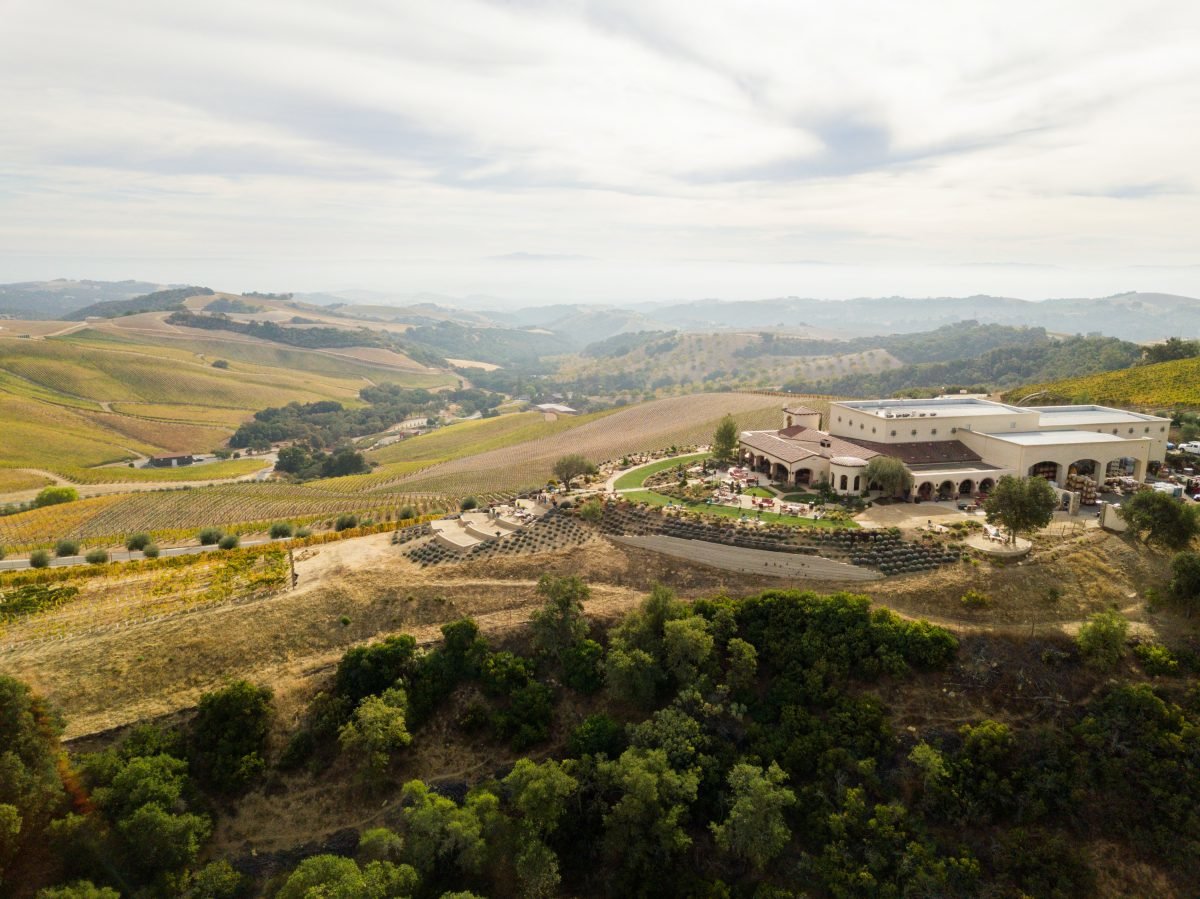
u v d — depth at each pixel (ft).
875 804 197.47
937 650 221.46
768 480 386.11
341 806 212.43
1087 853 183.93
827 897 187.83
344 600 278.26
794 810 202.39
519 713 232.53
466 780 219.82
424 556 318.45
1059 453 341.82
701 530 300.61
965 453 371.15
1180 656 216.13
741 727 223.30
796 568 274.36
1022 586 250.16
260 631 260.21
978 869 182.70
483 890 194.49
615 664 229.04
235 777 208.54
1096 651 214.90
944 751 204.44
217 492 631.97
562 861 206.59
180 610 275.80
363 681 235.81
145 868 185.68
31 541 498.69
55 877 178.91
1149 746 195.21
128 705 225.97
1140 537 275.39
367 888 170.40
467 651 248.11
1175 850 180.65
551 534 324.80
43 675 232.12
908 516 312.71
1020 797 192.34
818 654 229.45
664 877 195.93
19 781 177.99
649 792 192.65
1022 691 213.87
